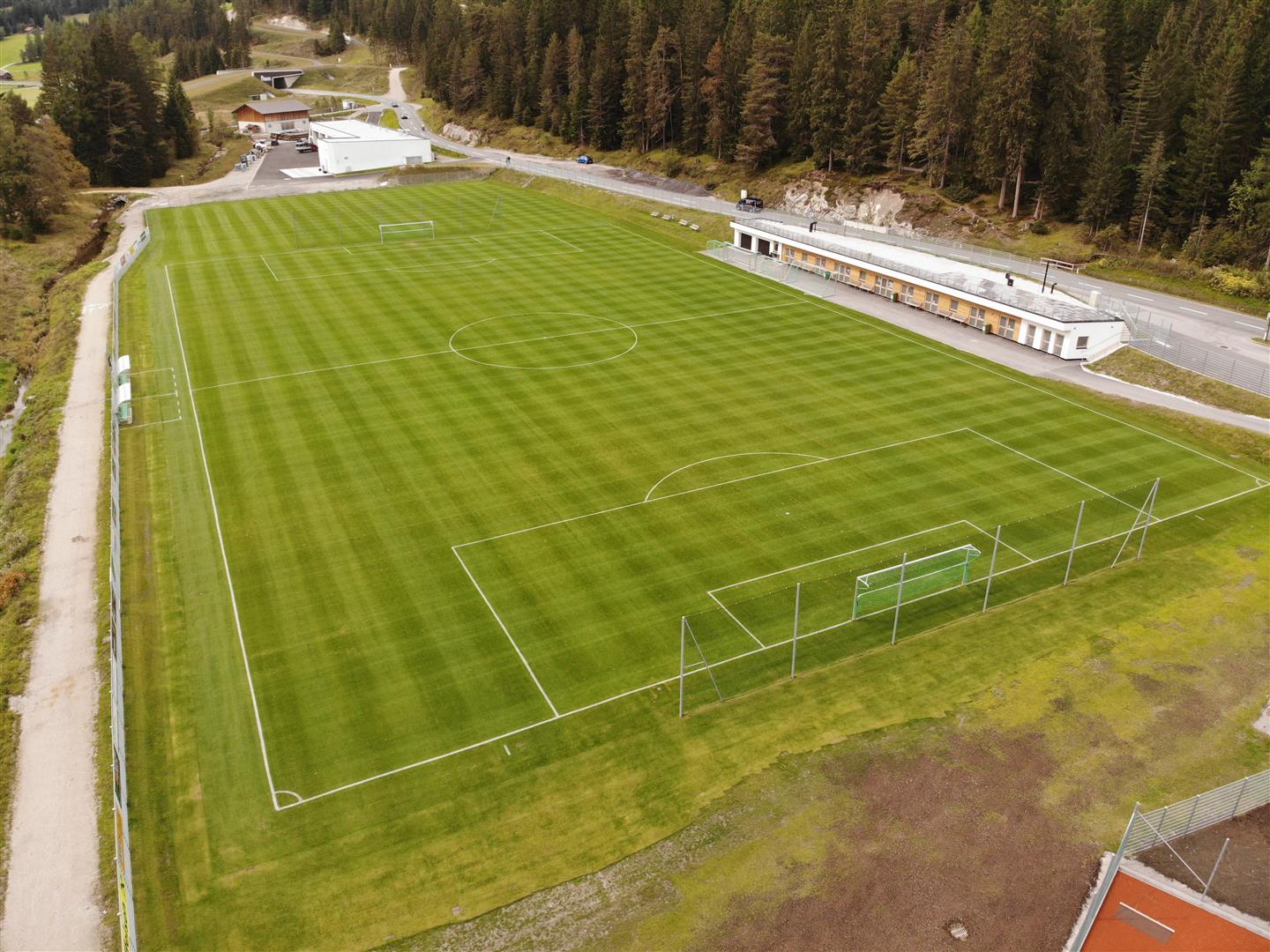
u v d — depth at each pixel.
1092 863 26.92
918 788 29.55
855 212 115.38
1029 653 36.16
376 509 44.56
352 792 29.08
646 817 28.30
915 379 61.81
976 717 32.72
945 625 37.69
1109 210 92.06
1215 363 62.97
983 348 68.69
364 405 55.75
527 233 101.88
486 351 64.75
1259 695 34.06
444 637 35.88
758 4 142.12
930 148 110.00
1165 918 25.12
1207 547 43.59
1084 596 39.75
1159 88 89.38
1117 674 35.00
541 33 165.62
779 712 32.72
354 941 24.36
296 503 45.09
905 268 79.12
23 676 34.31
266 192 125.06
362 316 71.75
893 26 125.88
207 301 75.38
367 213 110.12
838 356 65.69
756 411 55.88
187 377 59.78
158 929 24.67
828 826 28.03
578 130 156.12
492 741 31.06
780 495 46.25
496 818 28.20
